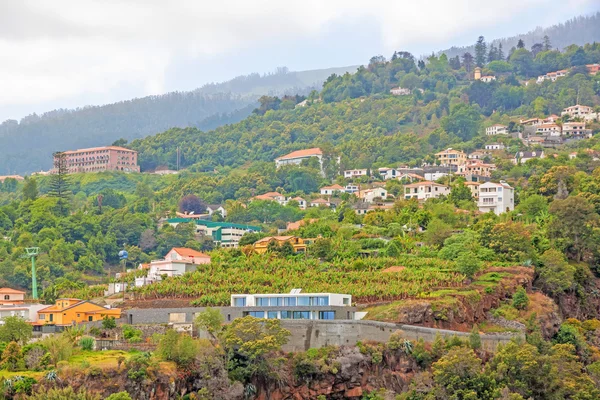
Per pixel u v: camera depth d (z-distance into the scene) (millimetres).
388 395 196875
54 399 164500
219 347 194750
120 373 177000
